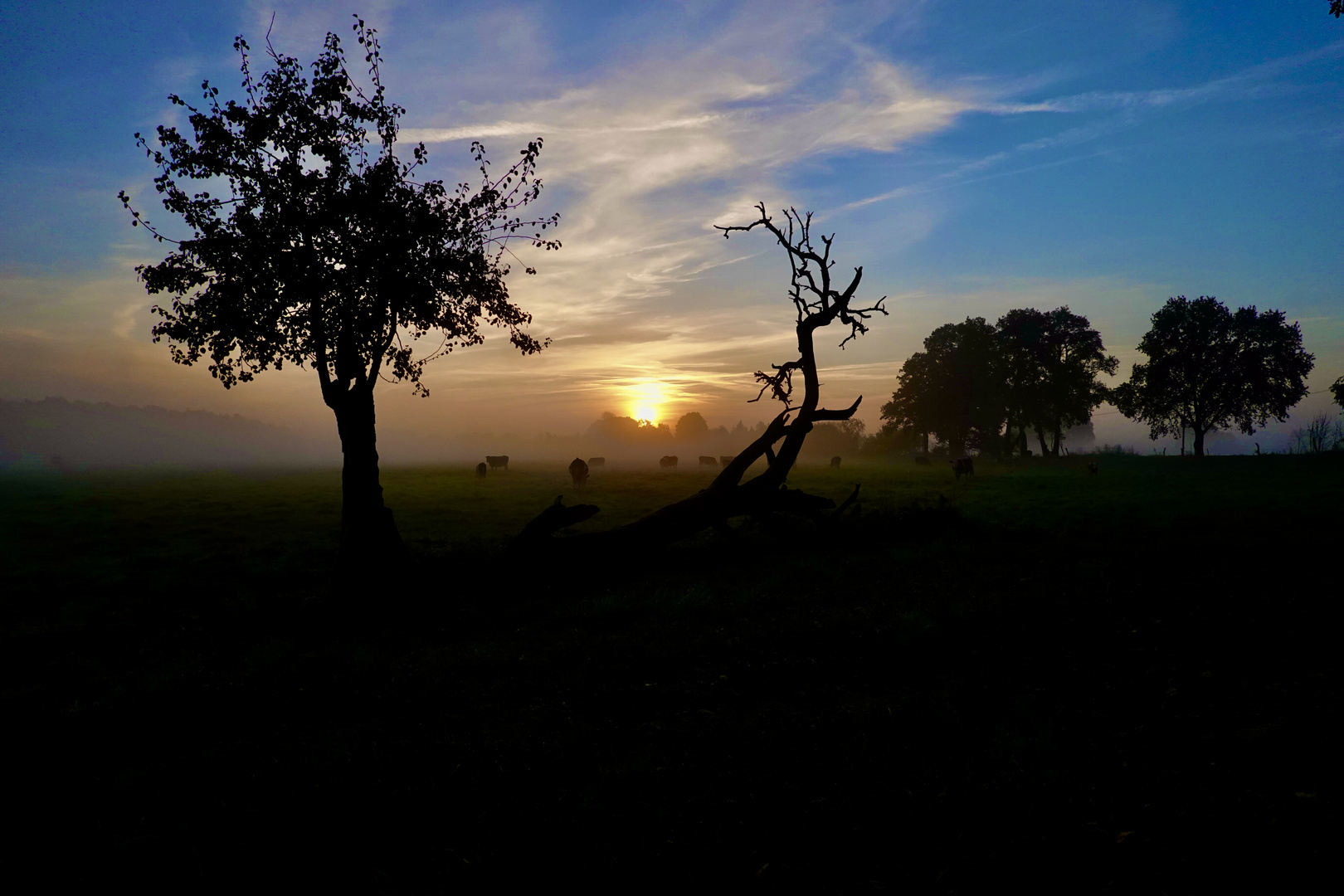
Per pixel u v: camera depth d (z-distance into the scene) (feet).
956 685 20.63
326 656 27.35
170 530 71.46
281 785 15.75
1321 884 10.36
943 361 240.53
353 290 39.60
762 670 22.91
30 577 45.93
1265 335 197.57
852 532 56.90
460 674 24.31
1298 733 15.62
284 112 39.81
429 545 58.23
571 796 14.57
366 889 11.73
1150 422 218.59
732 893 11.02
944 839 12.25
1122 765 14.69
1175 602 29.89
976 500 91.91
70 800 15.61
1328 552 41.52
